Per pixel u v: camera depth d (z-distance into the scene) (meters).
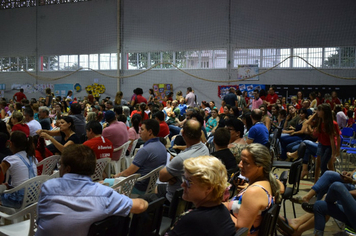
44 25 18.31
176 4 16.19
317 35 14.36
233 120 4.61
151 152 3.92
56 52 18.19
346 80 14.13
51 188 2.01
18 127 5.72
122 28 16.95
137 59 16.92
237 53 15.45
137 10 16.72
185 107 11.32
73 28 17.86
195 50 16.03
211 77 15.84
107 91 17.42
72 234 1.95
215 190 1.77
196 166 1.77
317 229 3.38
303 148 4.54
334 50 14.23
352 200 3.14
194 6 15.93
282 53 14.88
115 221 2.05
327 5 14.18
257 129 5.27
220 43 15.63
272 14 14.90
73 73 17.22
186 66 16.28
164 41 16.44
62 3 17.95
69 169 2.09
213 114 8.80
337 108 9.80
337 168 7.57
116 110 7.01
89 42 17.61
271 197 2.39
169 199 3.30
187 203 2.86
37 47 18.47
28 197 3.54
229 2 15.41
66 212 1.96
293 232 3.59
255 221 2.37
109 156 4.86
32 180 3.50
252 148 2.46
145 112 8.74
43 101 12.73
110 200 2.04
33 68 18.61
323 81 14.44
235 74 15.48
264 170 2.44
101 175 4.77
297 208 4.82
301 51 14.64
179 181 3.28
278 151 7.59
